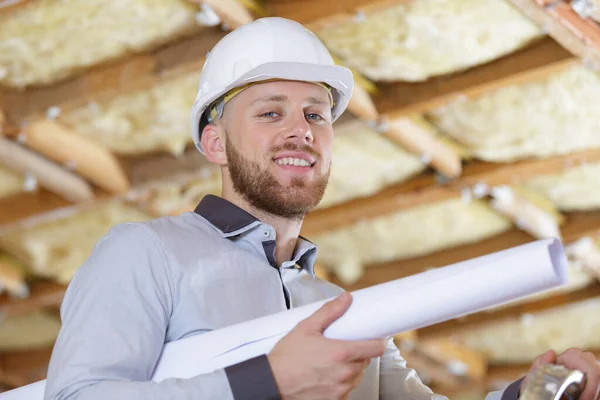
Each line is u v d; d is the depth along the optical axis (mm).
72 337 1382
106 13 4391
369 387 1693
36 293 7270
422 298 1250
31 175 5520
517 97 5109
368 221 6223
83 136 5488
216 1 4203
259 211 1734
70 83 4863
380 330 1278
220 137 1840
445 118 5422
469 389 8766
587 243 6574
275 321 1374
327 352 1255
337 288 1764
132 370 1366
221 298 1525
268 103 1767
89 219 6324
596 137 5371
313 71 1791
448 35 4602
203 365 1380
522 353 8570
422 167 5887
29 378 8539
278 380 1258
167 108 5109
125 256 1479
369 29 4570
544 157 5629
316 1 4352
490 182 5812
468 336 8484
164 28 4496
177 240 1558
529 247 1214
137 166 5730
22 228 6488
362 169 5879
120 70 4727
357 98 4988
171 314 1491
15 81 4945
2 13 4293
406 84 5047
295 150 1722
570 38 4398
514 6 4367
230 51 1833
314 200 1738
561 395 1350
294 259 1771
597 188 6066
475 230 6602
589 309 7723
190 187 5973
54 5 4324
